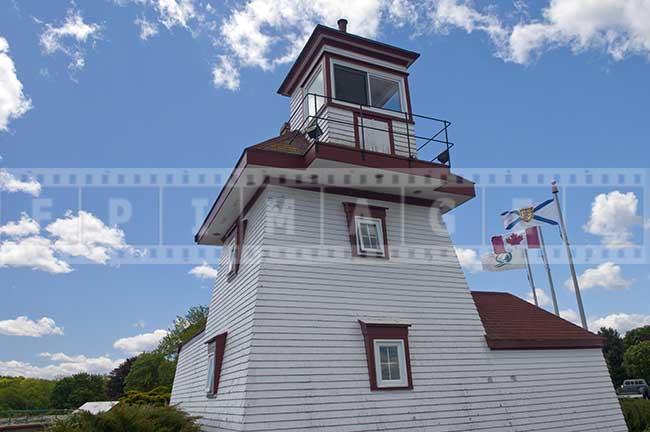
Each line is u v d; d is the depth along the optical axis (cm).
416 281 1338
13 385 7706
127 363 6462
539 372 1388
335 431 1052
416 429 1141
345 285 1233
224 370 1235
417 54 1591
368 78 1512
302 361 1092
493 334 1382
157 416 1088
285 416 1020
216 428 1152
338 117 1392
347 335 1173
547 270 2227
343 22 1599
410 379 1190
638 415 1634
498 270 2231
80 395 6116
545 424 1322
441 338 1292
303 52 1559
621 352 6325
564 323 1620
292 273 1186
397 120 1498
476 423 1223
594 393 1451
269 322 1103
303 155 1253
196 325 4931
